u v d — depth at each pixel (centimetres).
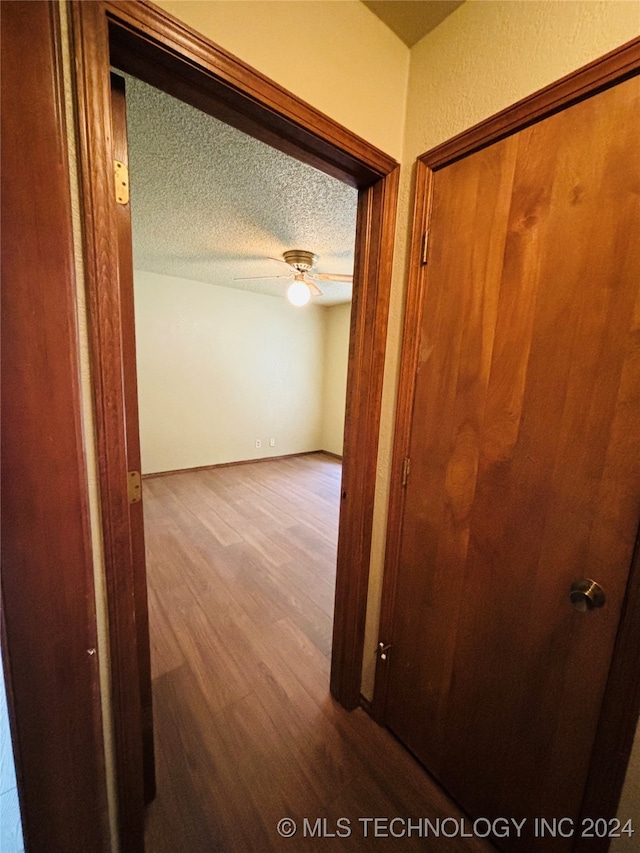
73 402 63
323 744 126
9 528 58
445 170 98
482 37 88
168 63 69
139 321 386
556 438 82
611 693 76
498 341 90
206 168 168
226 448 473
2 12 51
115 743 83
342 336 523
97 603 76
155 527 293
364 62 96
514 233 85
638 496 70
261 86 78
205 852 96
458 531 103
